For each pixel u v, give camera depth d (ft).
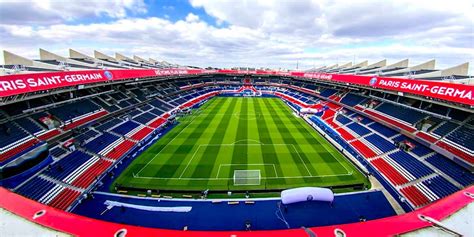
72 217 14.37
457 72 108.47
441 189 71.00
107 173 87.66
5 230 12.71
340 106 171.01
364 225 13.85
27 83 76.89
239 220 66.44
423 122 100.78
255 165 96.27
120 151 102.32
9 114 85.51
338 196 76.43
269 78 347.77
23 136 81.25
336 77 172.65
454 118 93.09
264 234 13.35
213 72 314.14
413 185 76.13
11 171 65.92
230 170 92.17
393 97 130.82
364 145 108.88
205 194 75.97
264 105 227.61
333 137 127.95
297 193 70.08
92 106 122.62
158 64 268.21
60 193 70.08
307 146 116.67
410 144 95.66
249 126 151.53
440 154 83.66
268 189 79.41
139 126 132.46
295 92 268.41
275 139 126.52
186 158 102.58
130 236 12.90
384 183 82.94
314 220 66.69
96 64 148.66
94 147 97.35
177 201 73.67
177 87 245.86
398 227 13.46
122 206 69.92
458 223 13.69
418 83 96.22
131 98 159.43
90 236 12.61
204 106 217.36
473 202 15.84
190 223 65.00
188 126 150.20
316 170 92.32
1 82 69.31
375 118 124.36
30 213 14.33
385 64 194.49
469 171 72.43
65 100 105.81
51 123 93.91
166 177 86.84
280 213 69.26
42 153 74.64
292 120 168.25
